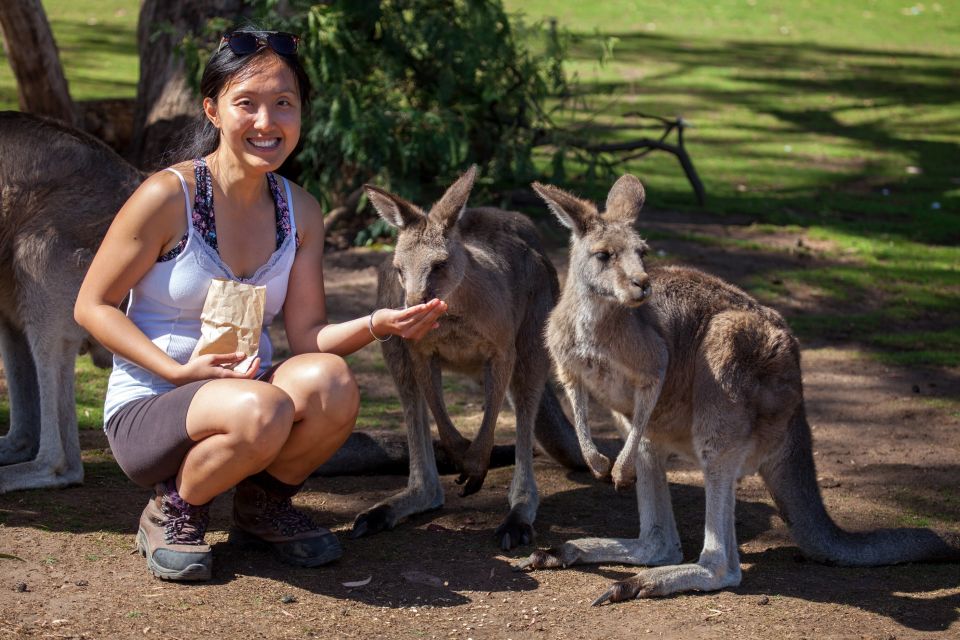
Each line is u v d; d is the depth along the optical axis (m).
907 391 6.13
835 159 12.20
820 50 19.02
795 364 3.90
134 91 12.34
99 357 4.84
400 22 8.62
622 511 4.50
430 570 3.73
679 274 4.11
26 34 8.11
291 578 3.54
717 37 19.59
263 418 3.19
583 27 19.22
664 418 4.01
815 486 3.97
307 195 3.71
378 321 3.53
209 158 3.50
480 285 4.23
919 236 9.42
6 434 4.81
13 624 3.01
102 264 3.34
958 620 3.46
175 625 3.09
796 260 8.52
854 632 3.35
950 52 19.55
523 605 3.47
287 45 3.39
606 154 11.45
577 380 4.02
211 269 3.42
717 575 3.67
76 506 4.06
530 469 4.43
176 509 3.42
